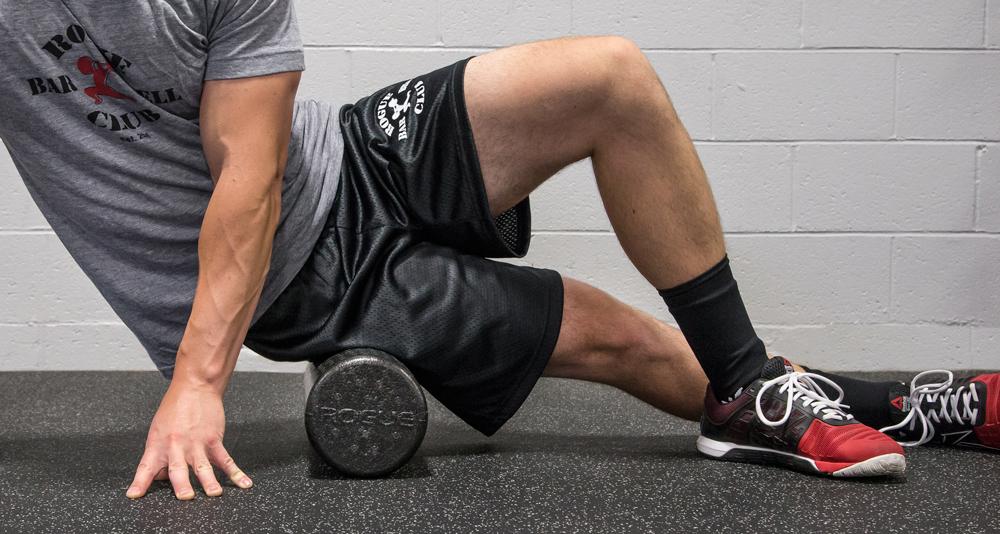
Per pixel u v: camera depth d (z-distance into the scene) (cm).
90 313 237
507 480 129
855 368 242
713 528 108
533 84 130
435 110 135
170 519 110
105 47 116
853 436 126
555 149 133
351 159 141
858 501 118
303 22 232
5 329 237
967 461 138
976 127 236
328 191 137
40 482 128
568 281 150
